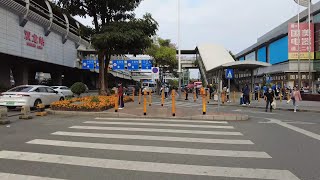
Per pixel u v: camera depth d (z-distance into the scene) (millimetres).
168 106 22406
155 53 50906
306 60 45188
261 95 37219
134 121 13875
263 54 62375
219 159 7203
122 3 23094
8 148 8219
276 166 6633
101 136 9984
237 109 22203
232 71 32031
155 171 6250
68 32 47062
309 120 15195
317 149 8297
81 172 6184
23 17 34094
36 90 20156
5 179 5746
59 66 49625
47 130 11141
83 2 23734
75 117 15336
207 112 17250
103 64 25047
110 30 22078
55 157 7316
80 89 24625
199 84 44344
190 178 5824
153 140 9375
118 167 6527
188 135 10266
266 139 9695
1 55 33438
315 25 44375
